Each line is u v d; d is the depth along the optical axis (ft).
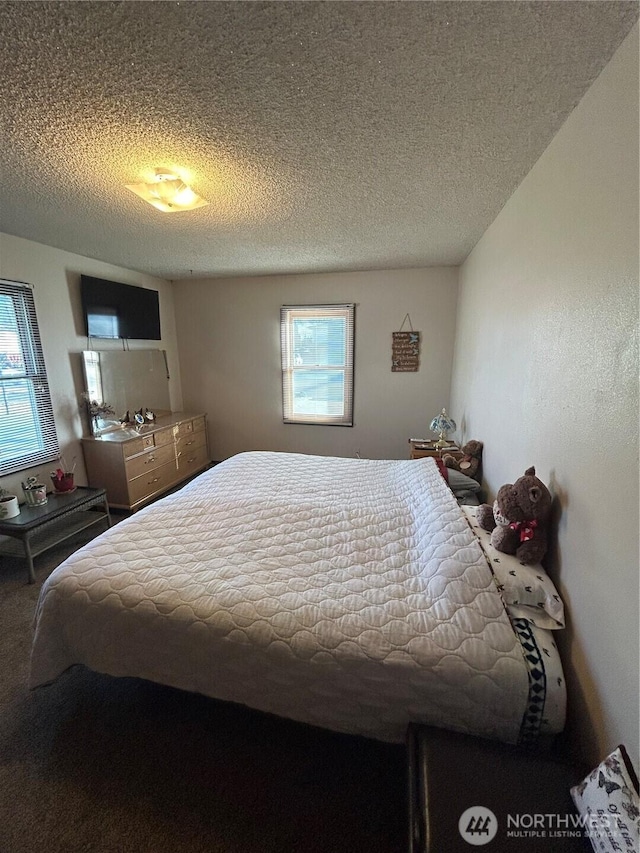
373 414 14.17
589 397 3.59
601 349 3.38
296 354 14.39
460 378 11.46
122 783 4.10
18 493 9.16
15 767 4.27
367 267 12.54
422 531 5.57
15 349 8.95
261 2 2.89
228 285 14.38
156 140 4.79
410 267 12.61
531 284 5.36
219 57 3.40
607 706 3.11
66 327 10.26
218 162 5.37
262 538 5.67
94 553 5.14
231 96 3.95
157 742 4.52
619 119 3.15
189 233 8.65
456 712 3.46
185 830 3.68
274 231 8.55
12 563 8.59
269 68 3.53
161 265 12.06
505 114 4.22
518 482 4.59
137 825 3.73
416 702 3.54
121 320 11.98
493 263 7.70
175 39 3.20
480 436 8.61
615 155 3.21
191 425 14.21
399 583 4.50
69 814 3.83
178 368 15.52
